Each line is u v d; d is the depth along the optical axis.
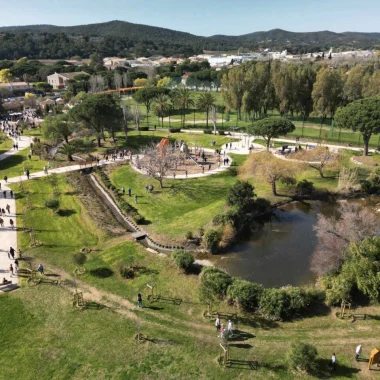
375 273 31.77
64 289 36.56
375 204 55.34
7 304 34.25
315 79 111.25
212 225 47.66
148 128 107.69
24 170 71.81
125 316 32.47
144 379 25.91
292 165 57.56
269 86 112.31
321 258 37.56
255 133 76.31
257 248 45.38
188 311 33.03
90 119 84.81
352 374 25.33
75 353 28.44
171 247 45.53
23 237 47.16
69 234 48.25
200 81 192.75
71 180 67.19
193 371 26.41
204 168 71.50
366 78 106.06
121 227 51.22
